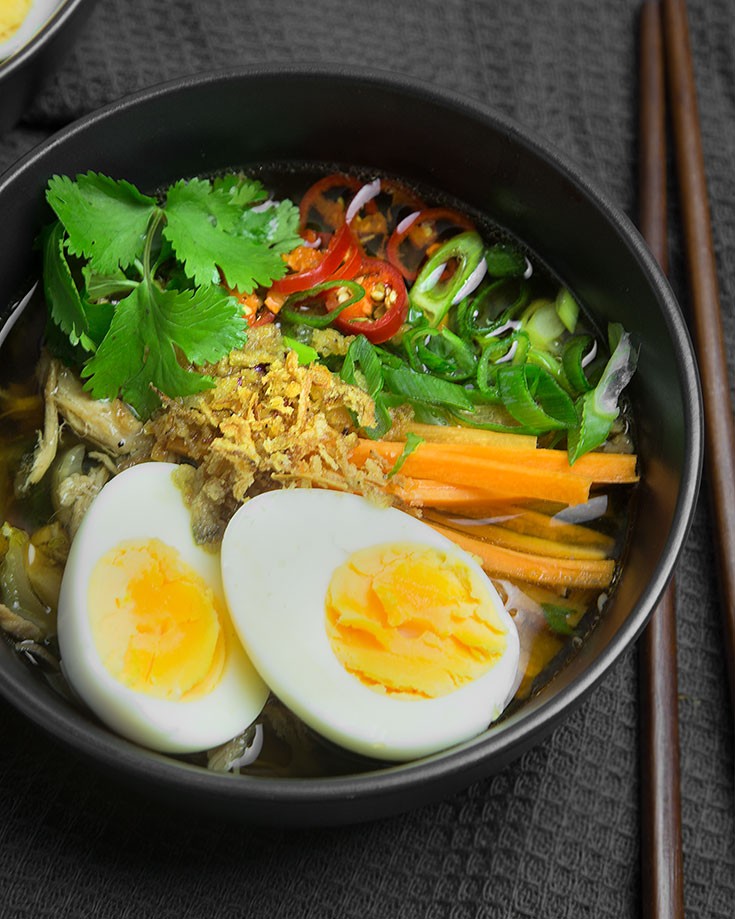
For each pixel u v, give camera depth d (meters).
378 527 0.26
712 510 0.30
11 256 0.28
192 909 0.27
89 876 0.27
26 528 0.27
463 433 0.28
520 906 0.27
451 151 0.30
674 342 0.27
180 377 0.27
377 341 0.29
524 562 0.27
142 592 0.26
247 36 0.33
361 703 0.25
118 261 0.28
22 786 0.27
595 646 0.26
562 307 0.30
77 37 0.31
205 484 0.27
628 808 0.28
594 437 0.28
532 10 0.34
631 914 0.28
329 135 0.30
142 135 0.29
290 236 0.30
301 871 0.27
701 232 0.32
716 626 0.30
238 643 0.26
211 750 0.26
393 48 0.34
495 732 0.24
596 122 0.33
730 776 0.29
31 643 0.26
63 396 0.28
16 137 0.32
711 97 0.34
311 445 0.27
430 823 0.28
